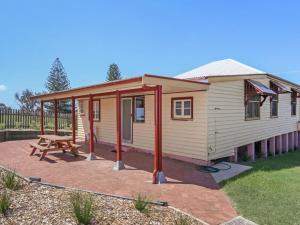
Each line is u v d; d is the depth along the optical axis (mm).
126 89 8062
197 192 6234
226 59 14852
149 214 4500
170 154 10344
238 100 10875
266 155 13531
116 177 7320
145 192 6074
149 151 11344
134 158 10180
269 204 5496
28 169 8102
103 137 14273
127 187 6426
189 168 8672
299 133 18750
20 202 4473
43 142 12547
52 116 19656
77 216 3914
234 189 6477
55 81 43344
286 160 11930
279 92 13820
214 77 9070
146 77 6535
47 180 6863
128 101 12562
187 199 5734
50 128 18406
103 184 6621
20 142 14195
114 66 49844
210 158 9211
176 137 10094
